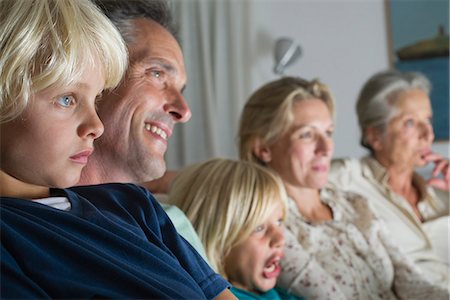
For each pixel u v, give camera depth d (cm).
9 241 62
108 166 113
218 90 366
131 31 114
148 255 71
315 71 374
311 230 159
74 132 70
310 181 169
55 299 61
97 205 82
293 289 144
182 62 123
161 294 66
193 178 140
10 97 66
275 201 135
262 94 177
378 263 167
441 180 223
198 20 370
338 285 151
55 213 68
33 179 70
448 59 348
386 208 207
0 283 59
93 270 64
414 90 218
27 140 68
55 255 64
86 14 76
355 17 368
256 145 175
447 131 347
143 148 112
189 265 84
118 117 110
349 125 368
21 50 67
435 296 163
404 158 217
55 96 68
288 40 356
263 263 133
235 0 370
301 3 377
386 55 362
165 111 114
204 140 365
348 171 211
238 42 369
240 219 130
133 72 112
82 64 71
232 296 87
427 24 353
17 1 69
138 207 85
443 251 213
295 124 170
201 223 132
